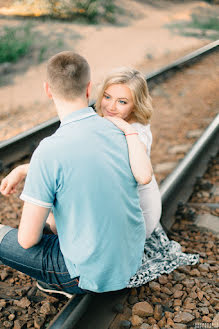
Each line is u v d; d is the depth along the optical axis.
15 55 9.66
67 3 16.78
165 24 19.42
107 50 11.82
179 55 11.43
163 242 2.31
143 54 11.41
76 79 1.49
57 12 16.42
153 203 2.10
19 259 1.81
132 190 1.64
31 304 2.08
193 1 30.61
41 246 1.81
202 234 2.74
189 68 9.45
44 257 1.78
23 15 15.61
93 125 1.54
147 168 1.61
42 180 1.43
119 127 1.71
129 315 1.95
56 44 11.52
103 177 1.48
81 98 1.55
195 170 3.63
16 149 3.99
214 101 6.90
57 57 1.51
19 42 10.66
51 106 6.66
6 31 11.53
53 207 1.56
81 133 1.49
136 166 1.60
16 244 1.82
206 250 2.54
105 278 1.66
